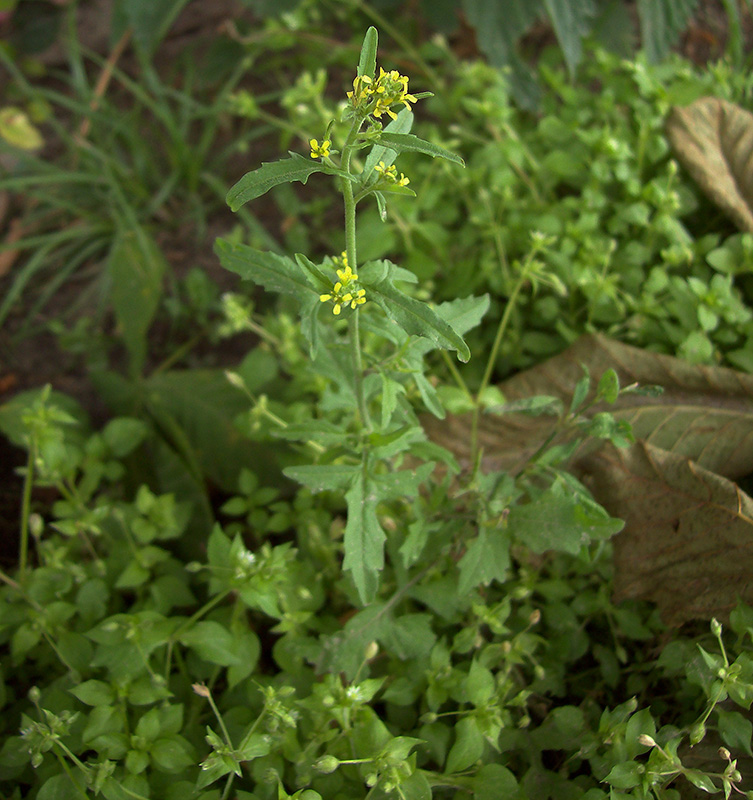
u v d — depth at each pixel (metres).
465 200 0.53
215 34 0.76
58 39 0.76
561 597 0.40
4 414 0.50
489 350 0.49
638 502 0.40
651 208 0.50
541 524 0.36
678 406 0.42
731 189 0.48
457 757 0.34
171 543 0.47
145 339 0.54
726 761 0.35
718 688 0.33
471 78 0.55
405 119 0.32
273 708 0.34
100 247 0.64
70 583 0.41
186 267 0.63
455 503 0.40
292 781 0.37
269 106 0.71
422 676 0.38
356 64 0.65
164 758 0.35
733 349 0.45
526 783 0.36
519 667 0.40
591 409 0.43
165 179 0.67
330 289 0.31
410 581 0.39
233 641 0.38
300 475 0.34
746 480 0.42
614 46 0.62
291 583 0.40
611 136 0.49
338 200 0.64
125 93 0.74
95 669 0.39
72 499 0.44
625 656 0.39
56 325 0.58
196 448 0.50
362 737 0.35
